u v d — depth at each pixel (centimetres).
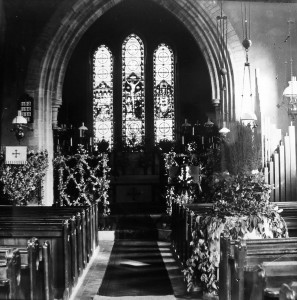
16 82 1817
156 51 2442
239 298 581
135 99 2427
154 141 2405
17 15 1823
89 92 2414
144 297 850
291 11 1703
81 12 1838
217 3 1773
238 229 804
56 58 1855
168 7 1822
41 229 798
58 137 1969
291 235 868
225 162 1025
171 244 1376
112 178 2142
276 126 1556
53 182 1808
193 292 866
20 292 538
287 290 408
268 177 1383
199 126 2183
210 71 1822
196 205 1164
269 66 1692
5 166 1644
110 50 2436
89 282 965
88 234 1148
